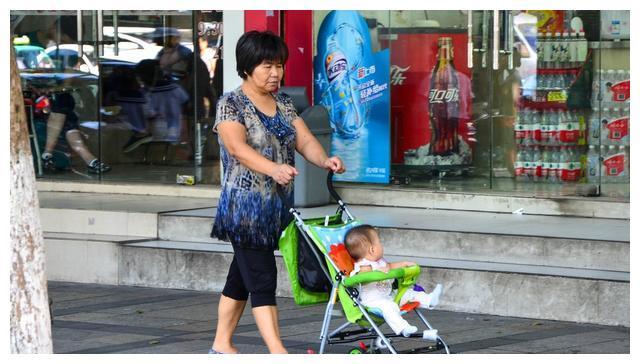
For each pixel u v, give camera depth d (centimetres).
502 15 1822
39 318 1028
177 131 2070
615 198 1755
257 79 1108
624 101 1742
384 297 1104
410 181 1909
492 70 1838
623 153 1747
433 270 1465
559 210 1773
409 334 1063
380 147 1923
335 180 1962
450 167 1878
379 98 1919
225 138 1095
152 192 2092
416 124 1900
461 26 1855
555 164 1797
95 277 1703
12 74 999
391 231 1616
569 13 1780
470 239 1554
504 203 1819
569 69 1781
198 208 1852
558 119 1792
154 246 1680
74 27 2147
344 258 1110
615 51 1747
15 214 1018
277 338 1112
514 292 1411
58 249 1728
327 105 1961
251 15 1938
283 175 1057
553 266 1491
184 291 1634
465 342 1279
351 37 1933
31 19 2170
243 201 1109
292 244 1107
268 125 1111
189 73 2047
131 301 1564
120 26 2108
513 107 1823
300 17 1950
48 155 2184
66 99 2167
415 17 1888
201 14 2022
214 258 1617
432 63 1880
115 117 2127
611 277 1378
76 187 2158
